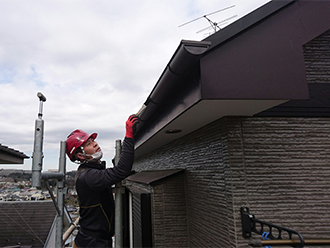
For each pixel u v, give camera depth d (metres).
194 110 2.57
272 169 2.94
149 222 4.38
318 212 2.86
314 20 2.49
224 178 3.02
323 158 3.03
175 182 4.52
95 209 1.71
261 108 2.60
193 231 4.10
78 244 1.68
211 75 2.06
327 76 3.35
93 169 1.74
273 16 2.35
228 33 2.17
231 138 2.95
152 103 2.98
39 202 17.38
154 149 7.12
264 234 2.39
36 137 1.64
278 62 2.22
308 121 3.14
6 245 14.12
